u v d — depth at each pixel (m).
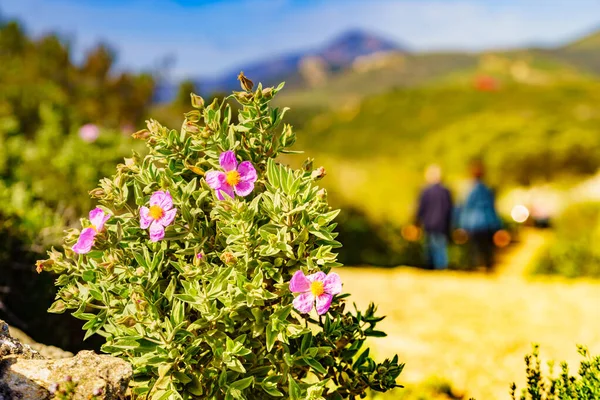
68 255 2.57
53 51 14.07
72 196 6.78
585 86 89.19
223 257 2.37
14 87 11.29
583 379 2.74
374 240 13.03
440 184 12.00
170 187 2.57
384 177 17.12
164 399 2.33
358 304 6.96
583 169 36.03
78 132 8.84
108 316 2.55
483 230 12.17
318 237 2.55
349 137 86.75
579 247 10.96
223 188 2.49
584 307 6.77
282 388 2.56
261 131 2.73
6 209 4.48
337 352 2.72
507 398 4.11
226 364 2.41
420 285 8.20
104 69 14.34
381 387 2.79
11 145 7.41
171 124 13.48
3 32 14.15
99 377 2.28
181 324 2.31
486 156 37.91
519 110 82.19
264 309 2.51
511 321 6.31
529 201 20.98
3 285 3.99
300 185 2.57
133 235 2.59
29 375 2.31
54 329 4.05
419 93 93.56
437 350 5.16
